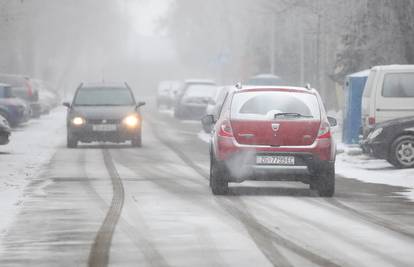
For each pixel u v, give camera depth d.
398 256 23.59
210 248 24.72
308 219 30.52
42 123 103.56
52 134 83.12
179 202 35.16
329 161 37.09
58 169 49.78
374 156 51.12
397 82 54.91
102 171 48.84
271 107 37.41
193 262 22.72
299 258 23.22
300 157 36.88
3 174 46.44
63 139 76.38
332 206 34.28
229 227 28.53
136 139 67.62
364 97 56.62
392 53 77.38
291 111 37.41
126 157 58.66
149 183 42.62
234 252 24.09
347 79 68.38
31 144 69.75
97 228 28.36
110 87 69.25
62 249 24.62
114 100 68.56
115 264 22.50
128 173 47.81
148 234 27.14
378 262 22.77
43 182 42.81
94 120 66.06
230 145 36.91
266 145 36.84
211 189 39.69
